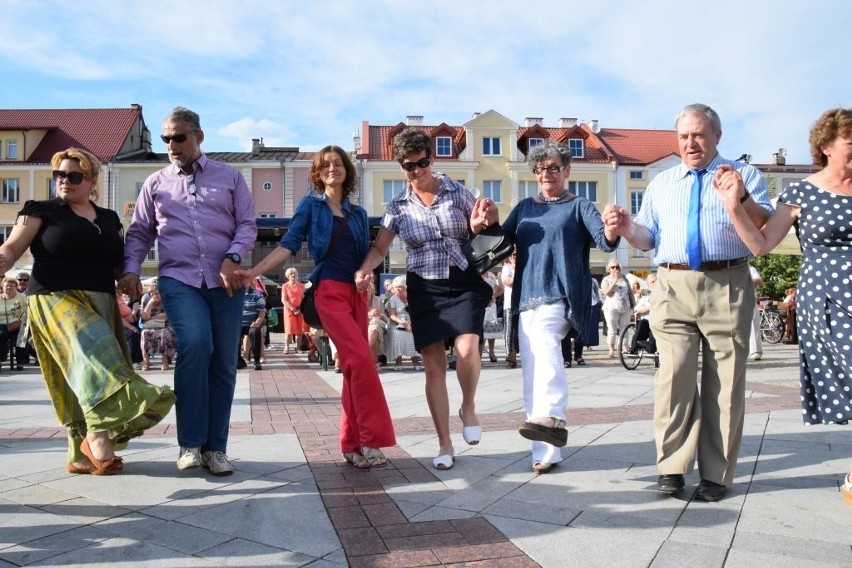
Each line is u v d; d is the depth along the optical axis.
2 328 12.06
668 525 3.02
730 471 3.43
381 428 3.98
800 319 3.41
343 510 3.25
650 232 3.71
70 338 3.58
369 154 40.31
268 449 4.63
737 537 2.87
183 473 3.95
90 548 2.76
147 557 2.67
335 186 4.27
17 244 3.64
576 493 3.52
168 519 3.12
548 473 3.93
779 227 3.37
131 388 3.43
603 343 18.11
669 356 3.52
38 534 2.91
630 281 13.98
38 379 10.40
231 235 4.11
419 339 4.18
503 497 3.46
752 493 3.51
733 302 3.44
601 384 8.58
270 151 44.12
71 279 3.74
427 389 4.22
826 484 3.66
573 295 4.01
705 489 3.41
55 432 5.41
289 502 3.38
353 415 4.15
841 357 3.19
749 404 6.48
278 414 6.41
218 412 3.99
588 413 6.11
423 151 4.17
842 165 3.23
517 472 3.95
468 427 4.23
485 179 41.19
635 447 4.59
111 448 3.88
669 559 2.63
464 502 3.37
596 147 44.22
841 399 3.26
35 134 42.84
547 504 3.33
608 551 2.72
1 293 12.16
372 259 4.27
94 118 45.50
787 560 2.61
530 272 4.08
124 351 4.03
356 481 3.76
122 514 3.18
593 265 41.34
